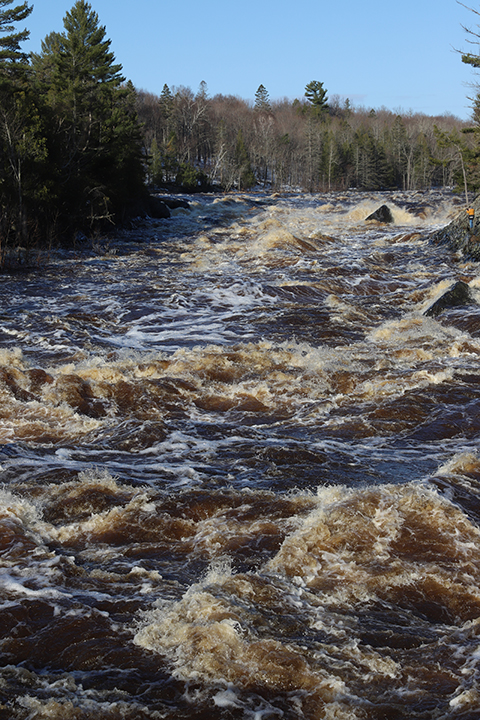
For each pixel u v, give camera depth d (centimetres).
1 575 512
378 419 917
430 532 581
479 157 5297
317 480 722
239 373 1105
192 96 13700
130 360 1145
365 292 1936
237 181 10331
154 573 524
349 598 494
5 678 393
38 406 954
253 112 15412
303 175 11975
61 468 755
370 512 611
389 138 12362
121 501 666
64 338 1423
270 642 420
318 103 14875
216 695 381
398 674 401
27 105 3014
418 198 5472
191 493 673
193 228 3806
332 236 3039
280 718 365
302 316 1614
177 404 988
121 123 4212
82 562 552
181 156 11025
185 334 1476
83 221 3338
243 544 577
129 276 2227
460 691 382
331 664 407
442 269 2208
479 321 1434
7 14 3584
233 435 875
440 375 1065
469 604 488
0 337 1437
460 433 867
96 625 448
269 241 2764
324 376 1075
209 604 457
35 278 2205
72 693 381
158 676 398
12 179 2788
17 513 618
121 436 868
